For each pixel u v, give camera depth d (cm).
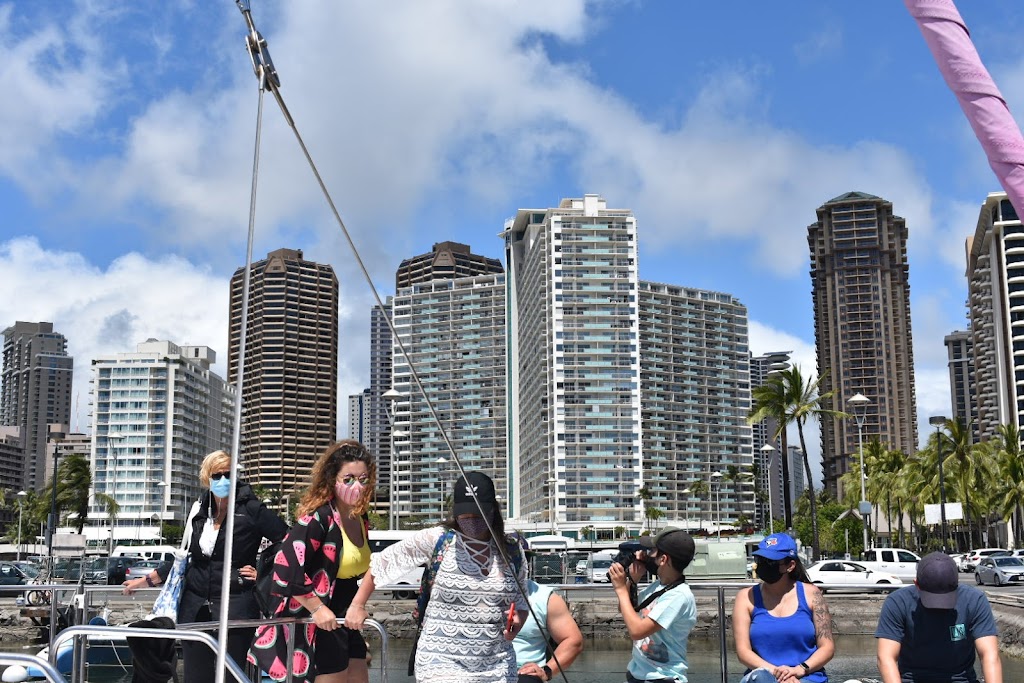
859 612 2667
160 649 543
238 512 618
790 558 643
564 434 16888
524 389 19788
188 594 617
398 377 15900
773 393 5838
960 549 12031
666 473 19775
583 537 15512
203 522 624
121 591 713
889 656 604
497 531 470
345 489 535
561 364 17062
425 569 488
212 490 616
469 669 462
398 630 2602
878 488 9919
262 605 550
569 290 17225
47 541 6906
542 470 17750
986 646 592
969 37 262
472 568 468
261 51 317
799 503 15525
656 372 19962
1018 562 4544
